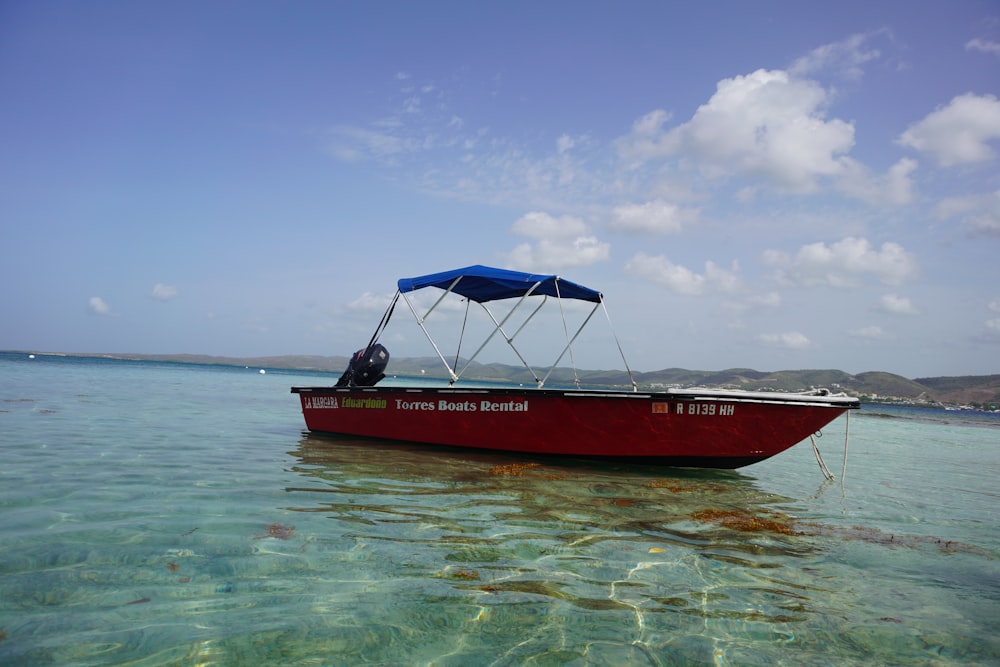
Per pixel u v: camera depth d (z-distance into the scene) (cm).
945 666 263
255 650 244
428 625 279
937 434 2519
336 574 339
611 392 775
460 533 438
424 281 948
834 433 2181
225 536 400
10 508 448
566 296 1053
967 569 416
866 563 420
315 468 701
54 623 259
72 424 1012
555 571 364
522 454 849
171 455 747
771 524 524
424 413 925
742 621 302
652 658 256
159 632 256
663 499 612
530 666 243
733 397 755
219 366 15300
